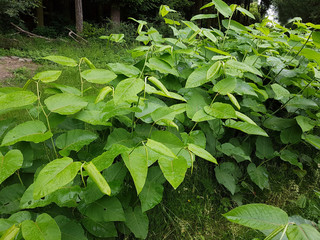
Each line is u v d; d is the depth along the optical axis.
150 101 1.55
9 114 3.10
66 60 1.29
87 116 1.22
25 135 1.03
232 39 2.23
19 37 9.30
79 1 10.60
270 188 2.12
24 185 1.24
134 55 1.69
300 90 2.19
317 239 0.67
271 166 2.27
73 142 1.19
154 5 12.77
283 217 0.77
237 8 1.97
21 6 8.55
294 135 2.00
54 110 1.13
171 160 1.01
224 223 1.83
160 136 1.20
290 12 17.34
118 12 11.95
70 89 1.36
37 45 8.54
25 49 7.97
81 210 1.16
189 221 1.76
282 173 2.26
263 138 2.07
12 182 1.26
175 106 1.53
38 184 0.76
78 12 10.71
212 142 1.85
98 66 6.49
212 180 2.03
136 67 1.67
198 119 1.32
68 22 13.45
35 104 1.41
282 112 2.41
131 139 1.36
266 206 0.78
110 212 1.16
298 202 1.97
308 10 16.53
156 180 1.37
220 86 1.41
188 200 1.85
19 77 5.33
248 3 21.38
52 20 13.05
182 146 1.14
